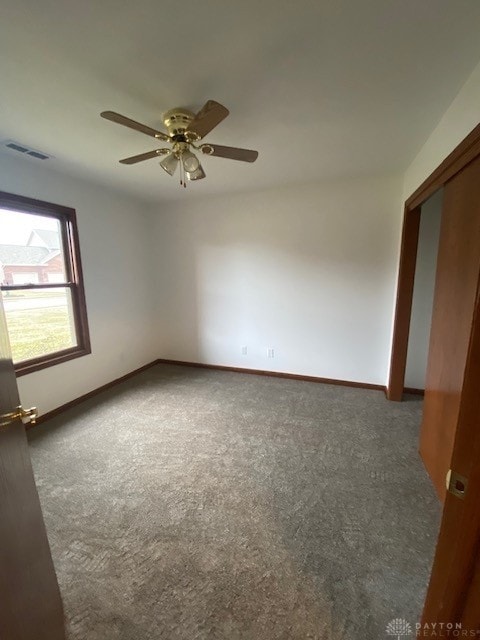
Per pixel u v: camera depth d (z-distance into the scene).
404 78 1.51
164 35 1.22
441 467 1.87
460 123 1.61
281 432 2.63
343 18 1.15
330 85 1.57
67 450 2.37
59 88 1.57
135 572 1.40
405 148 2.37
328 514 1.74
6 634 0.80
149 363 4.39
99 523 1.68
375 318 3.44
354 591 1.31
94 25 1.17
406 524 1.67
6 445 0.86
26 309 2.74
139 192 3.62
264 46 1.29
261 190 3.60
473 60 1.38
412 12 1.13
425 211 3.11
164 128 1.99
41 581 1.00
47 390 2.88
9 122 1.92
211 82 1.53
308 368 3.82
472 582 0.57
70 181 3.00
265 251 3.74
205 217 3.93
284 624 1.19
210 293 4.11
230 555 1.49
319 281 3.58
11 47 1.27
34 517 0.98
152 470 2.13
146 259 4.21
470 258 1.55
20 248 2.67
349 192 3.28
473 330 0.57
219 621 1.20
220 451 2.36
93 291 3.36
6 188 2.45
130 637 1.16
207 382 3.79
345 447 2.40
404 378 3.29
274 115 1.87
